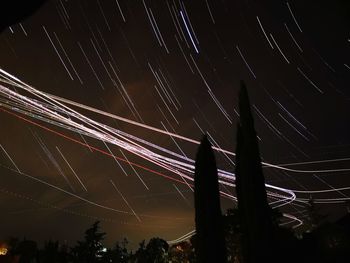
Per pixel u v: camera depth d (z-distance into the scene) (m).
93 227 12.70
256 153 7.65
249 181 7.48
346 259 9.51
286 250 8.95
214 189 7.54
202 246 7.21
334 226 10.12
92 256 12.21
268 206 7.37
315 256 9.57
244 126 7.91
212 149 7.86
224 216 10.60
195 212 7.53
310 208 13.83
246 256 7.72
